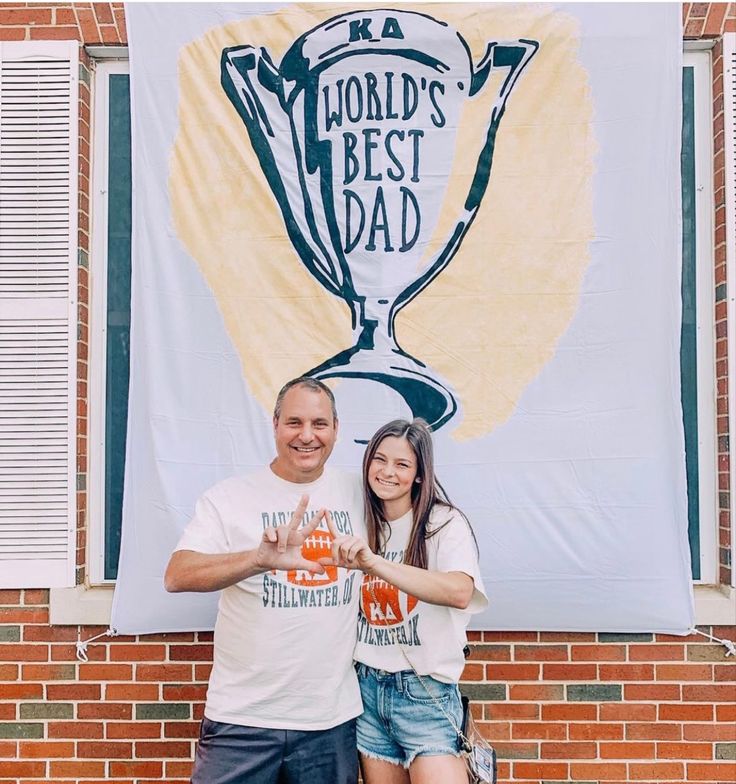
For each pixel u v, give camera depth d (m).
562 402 3.13
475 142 3.16
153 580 3.10
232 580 2.23
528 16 3.14
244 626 2.41
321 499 2.50
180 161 3.15
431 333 3.15
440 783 2.38
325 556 2.42
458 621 2.48
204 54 3.16
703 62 3.33
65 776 3.19
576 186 3.14
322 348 3.15
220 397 3.13
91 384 3.33
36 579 3.19
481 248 3.15
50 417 3.22
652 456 3.11
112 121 3.37
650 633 3.17
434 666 2.41
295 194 3.16
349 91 3.17
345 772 2.43
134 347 3.13
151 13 3.16
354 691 2.50
